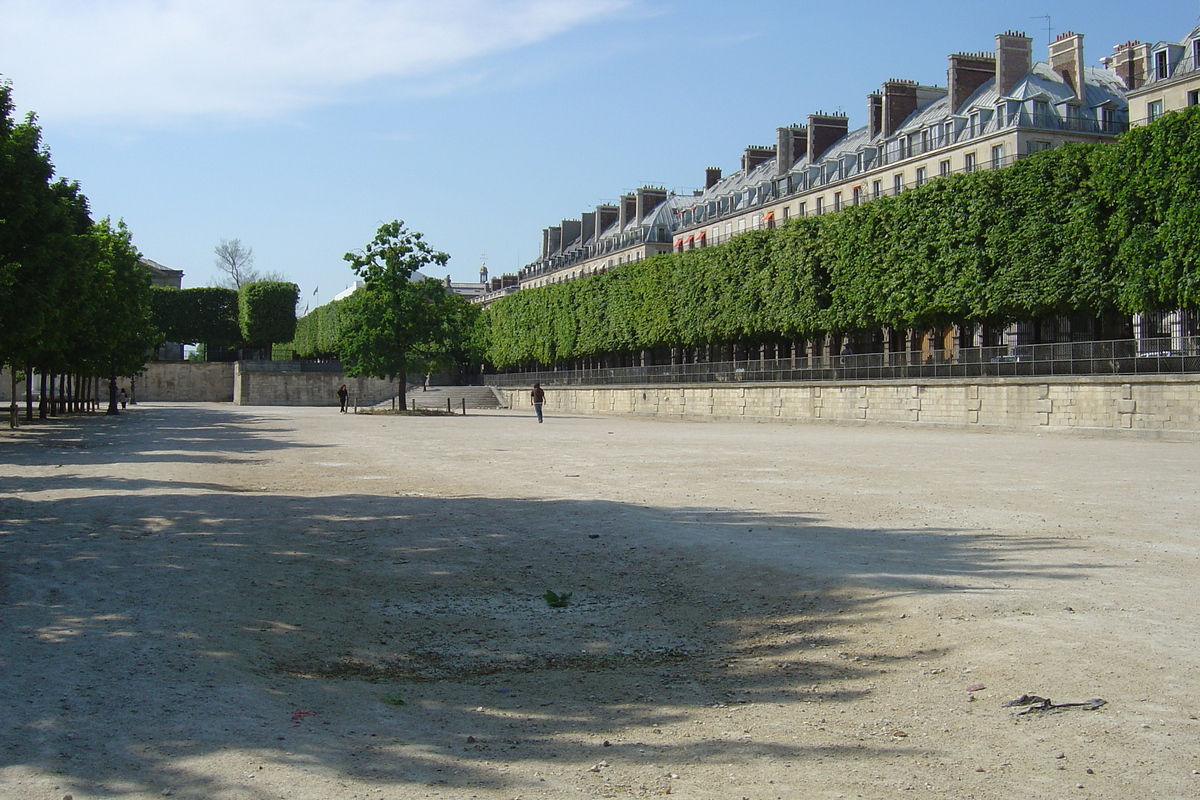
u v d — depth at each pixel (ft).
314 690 23.82
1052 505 54.54
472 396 349.61
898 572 36.17
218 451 104.06
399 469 82.23
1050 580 34.40
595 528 48.47
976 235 159.02
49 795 16.94
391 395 366.02
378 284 242.99
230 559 39.83
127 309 204.64
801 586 34.83
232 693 23.02
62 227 107.14
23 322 99.25
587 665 27.04
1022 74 252.62
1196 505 54.24
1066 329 182.50
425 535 46.91
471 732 21.15
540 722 21.88
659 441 124.77
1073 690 22.84
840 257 189.57
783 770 18.75
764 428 169.27
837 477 72.33
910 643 27.50
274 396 357.82
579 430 160.15
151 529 47.47
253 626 29.60
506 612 32.89
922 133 270.05
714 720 21.89
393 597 34.78
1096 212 139.13
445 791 17.70
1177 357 121.08
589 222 479.82
